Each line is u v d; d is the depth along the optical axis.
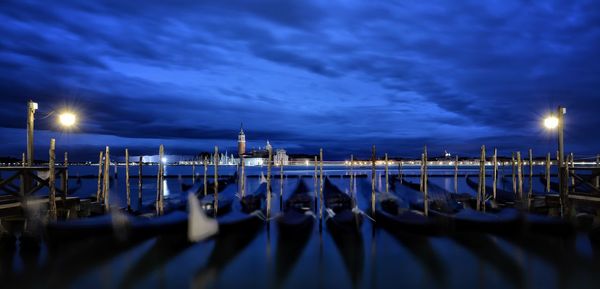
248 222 17.14
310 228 18.34
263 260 14.55
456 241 16.58
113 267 13.67
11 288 11.87
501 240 16.12
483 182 23.20
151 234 15.76
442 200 23.17
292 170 117.31
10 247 15.17
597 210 16.52
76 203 19.08
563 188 18.19
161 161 21.75
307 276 12.92
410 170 116.50
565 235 15.65
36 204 16.45
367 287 12.01
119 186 53.50
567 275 12.70
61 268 13.44
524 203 21.50
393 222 17.34
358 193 34.94
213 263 14.15
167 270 13.42
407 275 12.95
